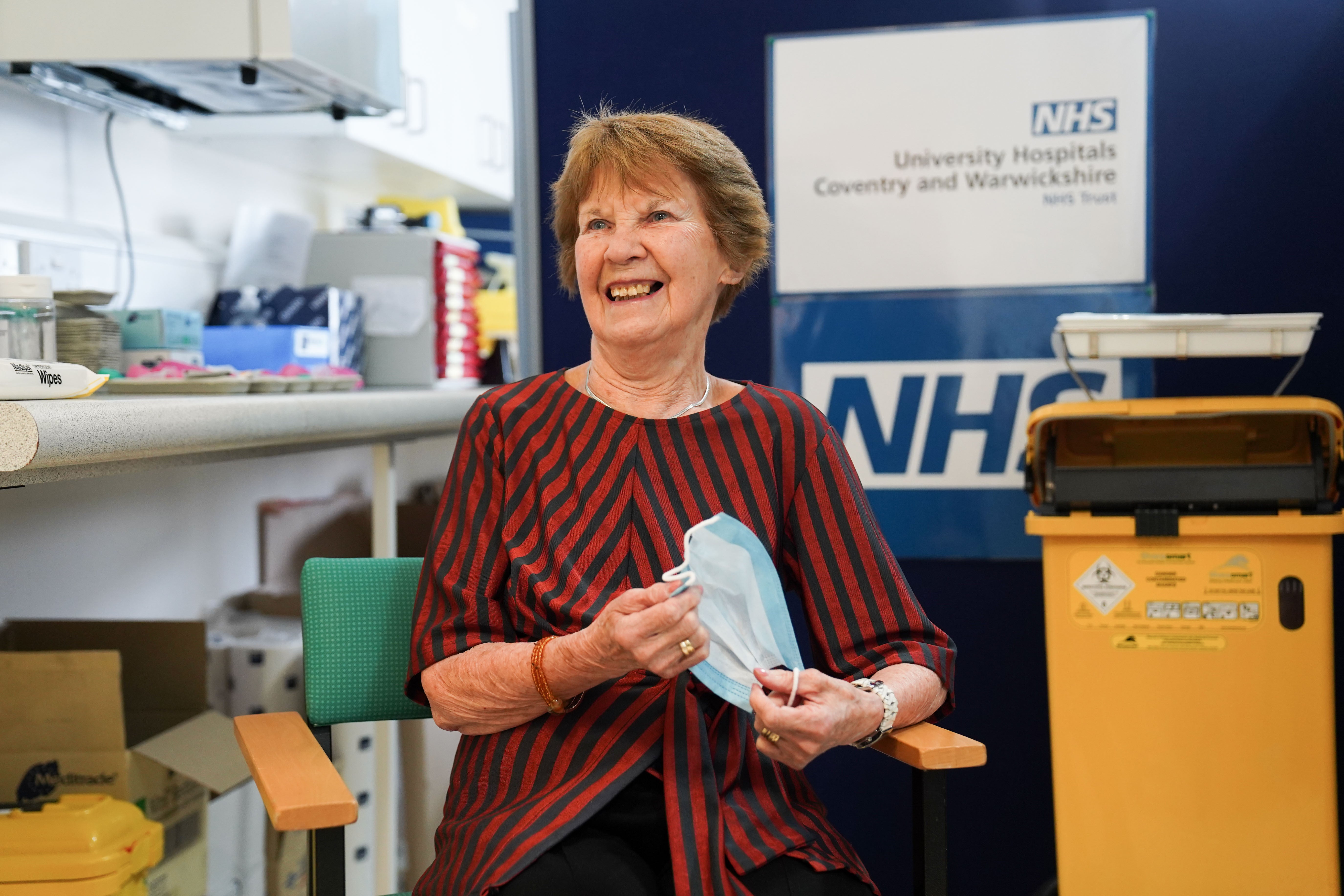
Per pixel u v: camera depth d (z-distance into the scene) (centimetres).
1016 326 207
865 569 134
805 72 211
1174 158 202
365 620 143
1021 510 209
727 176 135
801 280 213
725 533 124
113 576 244
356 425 191
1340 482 166
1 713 171
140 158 257
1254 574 164
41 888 135
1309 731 164
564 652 115
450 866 118
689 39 215
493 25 366
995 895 213
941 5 206
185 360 206
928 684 126
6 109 213
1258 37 199
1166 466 165
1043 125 204
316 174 332
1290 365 201
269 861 217
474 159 350
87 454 116
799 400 140
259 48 196
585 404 135
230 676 234
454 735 259
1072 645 170
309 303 260
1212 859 168
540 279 224
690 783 118
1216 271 202
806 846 120
